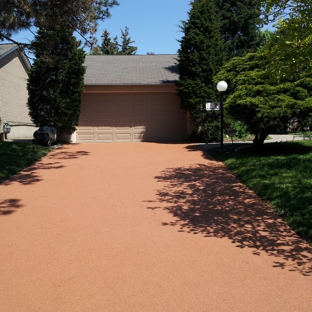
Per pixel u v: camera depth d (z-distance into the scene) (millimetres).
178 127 16422
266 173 8141
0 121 17062
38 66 13664
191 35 14625
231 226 5500
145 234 5223
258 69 10922
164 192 7559
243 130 16047
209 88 14492
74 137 16062
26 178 8875
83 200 7027
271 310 3316
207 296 3555
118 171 9617
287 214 5789
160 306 3396
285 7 5152
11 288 3750
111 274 4016
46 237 5141
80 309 3363
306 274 3953
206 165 10195
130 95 16203
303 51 4812
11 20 10344
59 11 11523
